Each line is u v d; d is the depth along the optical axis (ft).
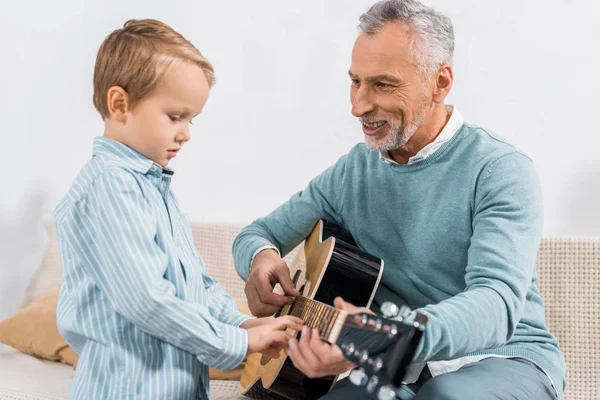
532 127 7.95
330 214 6.57
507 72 7.98
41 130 9.76
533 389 4.97
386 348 3.86
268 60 8.86
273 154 8.91
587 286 6.71
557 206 7.91
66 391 6.55
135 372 4.63
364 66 5.47
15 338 7.70
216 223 8.09
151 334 4.60
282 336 4.77
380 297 5.99
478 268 5.05
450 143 5.74
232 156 9.05
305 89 8.75
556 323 6.74
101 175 4.65
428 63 5.50
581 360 6.64
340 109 8.64
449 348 4.47
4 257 9.86
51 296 8.06
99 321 4.67
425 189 5.80
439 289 5.75
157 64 4.70
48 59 9.70
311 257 6.15
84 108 9.61
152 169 4.89
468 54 8.07
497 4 7.96
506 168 5.46
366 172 6.25
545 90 7.89
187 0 9.11
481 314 4.63
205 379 5.02
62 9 9.63
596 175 7.79
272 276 6.13
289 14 8.75
